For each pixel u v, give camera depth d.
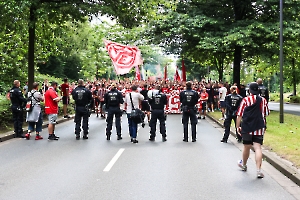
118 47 23.22
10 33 22.08
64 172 7.81
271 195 6.23
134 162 8.82
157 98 12.28
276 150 9.67
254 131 7.57
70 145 11.40
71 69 50.72
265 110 7.66
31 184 6.88
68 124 17.70
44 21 18.09
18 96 12.91
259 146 7.60
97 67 46.88
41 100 12.70
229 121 12.09
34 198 6.02
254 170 8.09
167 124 17.59
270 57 24.48
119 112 12.66
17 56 24.17
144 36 26.75
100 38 42.97
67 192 6.35
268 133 12.95
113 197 6.07
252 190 6.52
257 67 42.78
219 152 10.26
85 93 12.75
